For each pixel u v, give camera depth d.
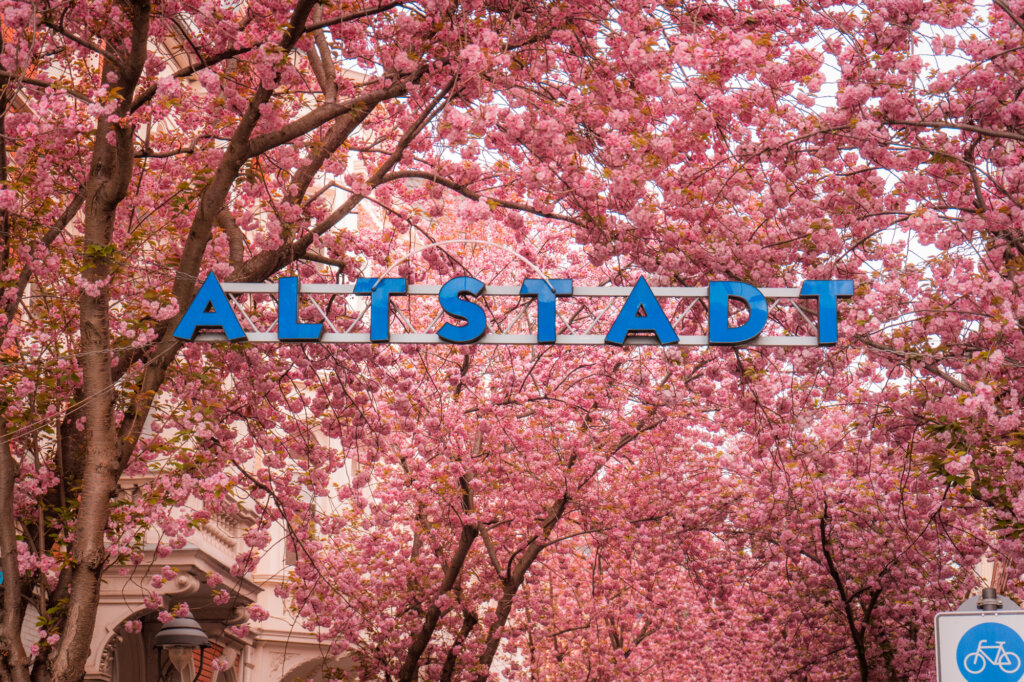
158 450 11.51
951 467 9.86
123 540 11.03
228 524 19.19
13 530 8.41
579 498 17.20
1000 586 14.05
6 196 9.26
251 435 13.05
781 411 12.93
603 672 23.39
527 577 20.09
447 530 18.38
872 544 18.36
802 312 10.27
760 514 18.84
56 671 7.97
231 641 21.25
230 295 10.10
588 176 10.29
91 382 8.56
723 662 25.30
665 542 19.56
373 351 12.21
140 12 8.40
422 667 19.27
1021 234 10.28
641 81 9.19
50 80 9.75
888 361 11.12
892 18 10.01
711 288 9.95
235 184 11.45
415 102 10.73
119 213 11.68
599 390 16.36
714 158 10.80
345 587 16.09
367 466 14.33
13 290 9.72
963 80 10.02
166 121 14.66
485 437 17.22
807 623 22.03
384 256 11.73
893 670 21.36
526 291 9.98
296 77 9.21
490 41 9.26
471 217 10.70
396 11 10.45
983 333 9.88
